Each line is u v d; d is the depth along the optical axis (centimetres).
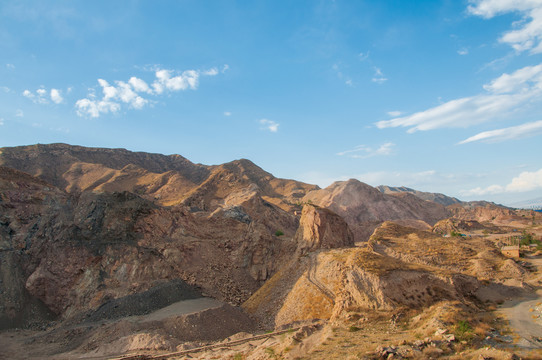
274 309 6731
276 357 3666
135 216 9062
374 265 5447
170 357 4906
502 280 5416
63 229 8419
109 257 8031
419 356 2816
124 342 5491
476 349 2905
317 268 7050
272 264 9306
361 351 3128
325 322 5269
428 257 6712
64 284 7625
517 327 3522
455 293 4922
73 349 5709
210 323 6100
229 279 8681
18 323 6888
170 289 7412
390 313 4544
